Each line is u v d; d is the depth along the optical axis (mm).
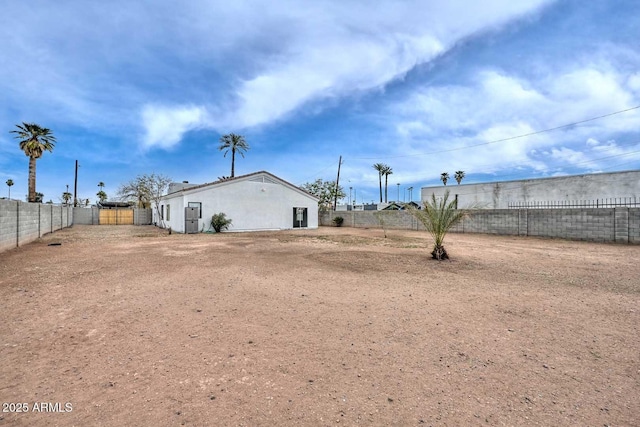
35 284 5445
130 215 32062
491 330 3512
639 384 2385
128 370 2551
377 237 15953
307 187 34406
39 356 2785
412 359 2801
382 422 1914
